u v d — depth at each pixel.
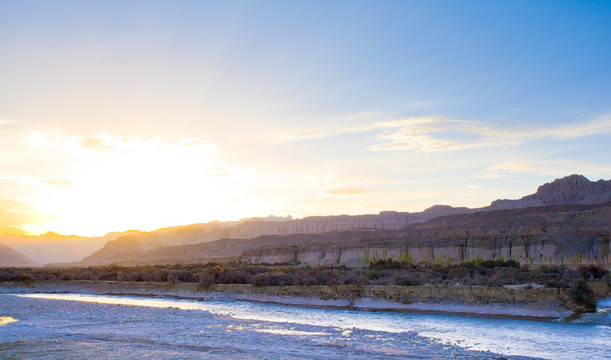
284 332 42.84
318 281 82.06
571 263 146.12
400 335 41.44
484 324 49.00
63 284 102.06
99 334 39.56
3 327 43.53
